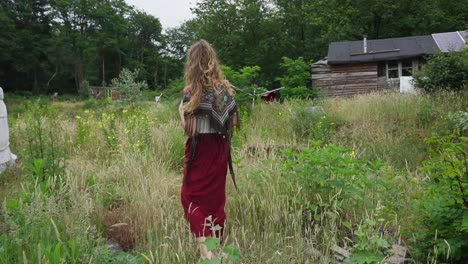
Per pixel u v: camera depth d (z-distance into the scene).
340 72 23.00
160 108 13.77
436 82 13.29
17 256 2.87
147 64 99.31
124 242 3.66
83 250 2.93
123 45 86.81
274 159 5.04
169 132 7.68
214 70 3.34
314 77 23.36
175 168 6.50
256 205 4.05
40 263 2.65
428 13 32.03
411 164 7.59
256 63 35.09
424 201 3.40
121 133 7.32
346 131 10.55
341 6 33.94
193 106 3.23
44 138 5.46
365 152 8.21
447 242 3.10
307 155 4.17
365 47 22.91
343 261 3.24
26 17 77.56
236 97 12.84
